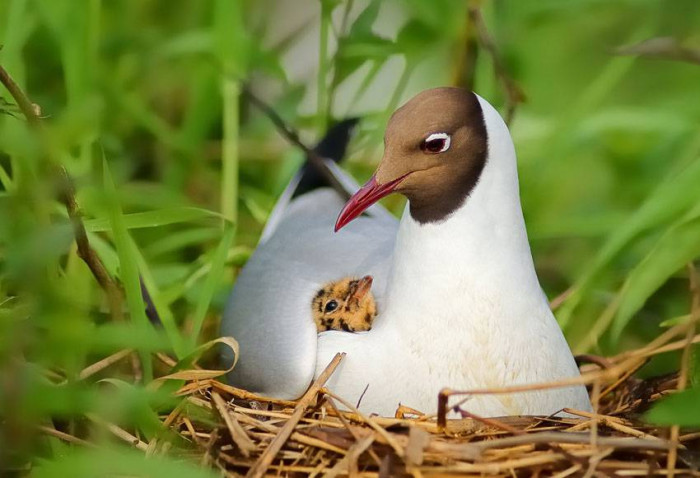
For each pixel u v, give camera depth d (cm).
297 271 1105
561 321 1225
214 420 977
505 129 1017
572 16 1532
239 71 1386
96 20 1338
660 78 1631
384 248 1116
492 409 1000
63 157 1224
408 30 1440
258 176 1487
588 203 1463
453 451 920
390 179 1004
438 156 995
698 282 1152
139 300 1029
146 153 1462
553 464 931
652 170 1434
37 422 934
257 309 1095
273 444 941
